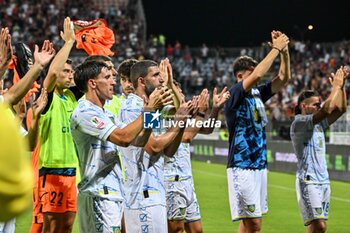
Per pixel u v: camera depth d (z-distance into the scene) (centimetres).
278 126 2344
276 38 732
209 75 4319
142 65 577
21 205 176
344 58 4094
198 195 1575
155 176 570
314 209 797
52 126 685
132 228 566
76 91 720
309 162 799
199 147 2786
